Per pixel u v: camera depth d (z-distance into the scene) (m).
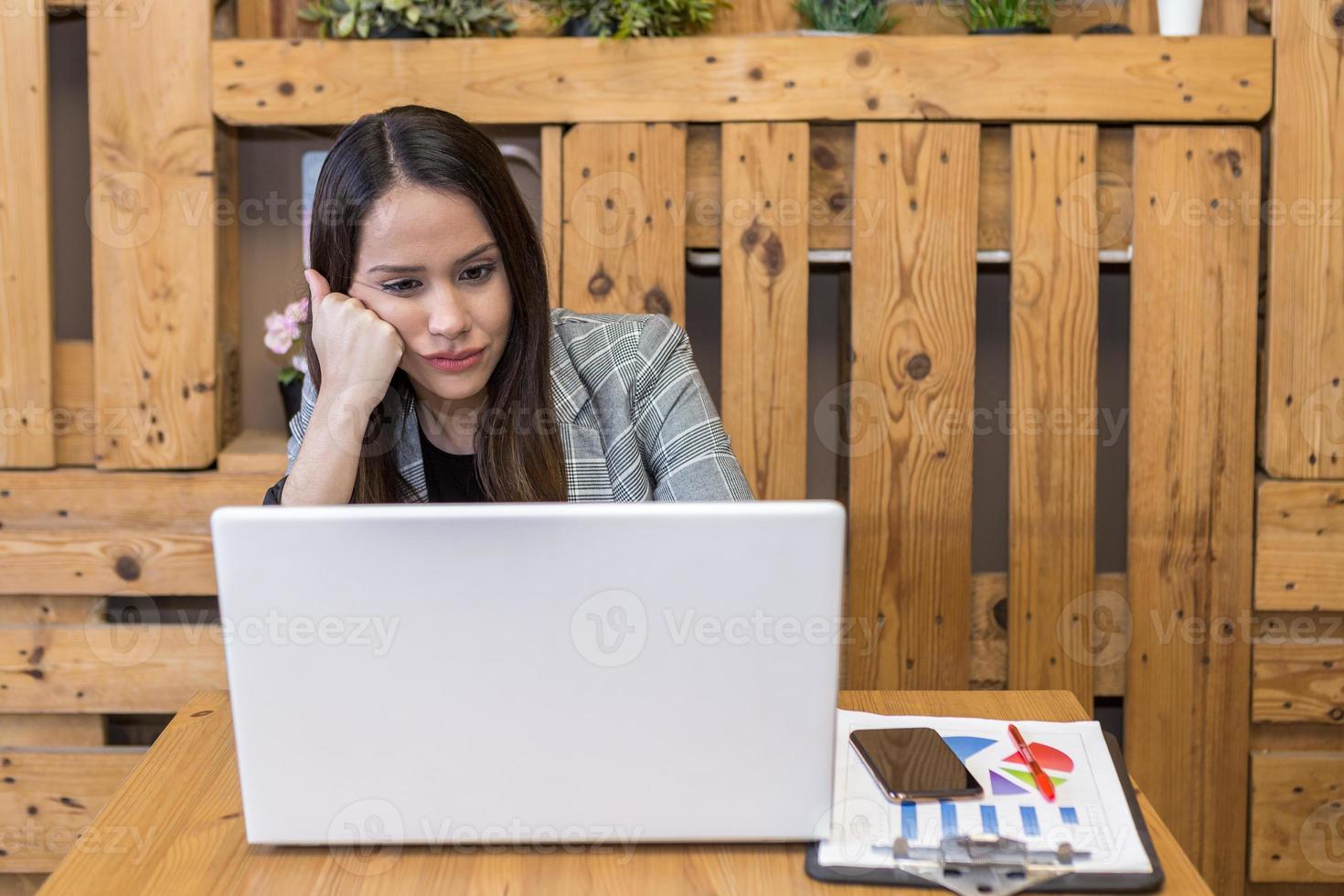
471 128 1.19
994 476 2.38
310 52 2.01
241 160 2.29
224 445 2.15
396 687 0.79
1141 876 0.80
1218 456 2.08
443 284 1.17
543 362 1.28
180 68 2.02
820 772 0.82
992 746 0.99
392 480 1.33
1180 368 2.07
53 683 2.11
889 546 2.10
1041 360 2.06
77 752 2.12
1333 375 2.05
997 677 2.17
